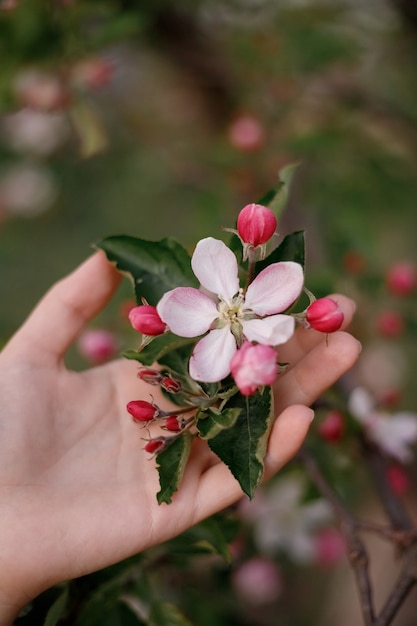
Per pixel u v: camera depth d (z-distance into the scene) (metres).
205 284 0.31
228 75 0.61
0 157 0.72
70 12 0.47
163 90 0.67
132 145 0.68
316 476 0.39
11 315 0.82
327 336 0.32
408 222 0.69
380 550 0.67
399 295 0.50
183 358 0.33
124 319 0.45
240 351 0.29
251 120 0.55
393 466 0.44
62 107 0.48
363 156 0.56
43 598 0.34
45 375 0.36
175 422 0.31
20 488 0.33
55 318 0.37
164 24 0.58
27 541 0.32
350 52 0.56
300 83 0.58
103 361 0.45
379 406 0.44
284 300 0.30
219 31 0.60
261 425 0.30
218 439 0.30
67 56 0.48
